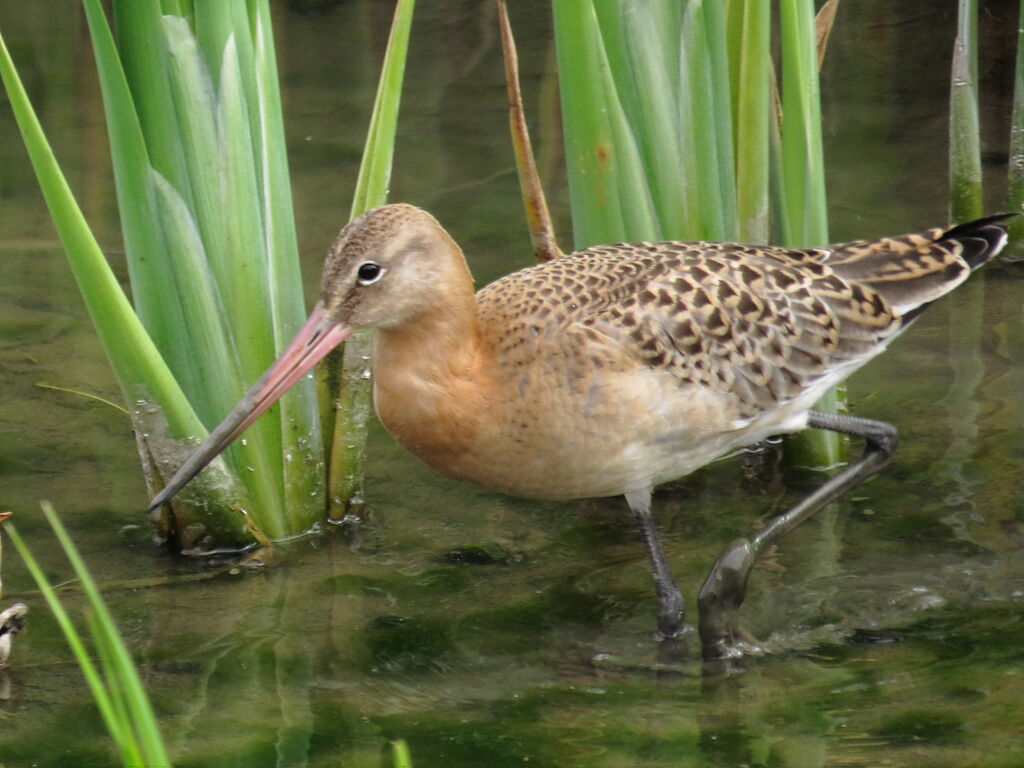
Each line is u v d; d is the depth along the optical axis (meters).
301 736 9.16
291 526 11.78
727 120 11.99
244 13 10.80
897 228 15.51
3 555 11.38
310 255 15.23
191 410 10.98
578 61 11.38
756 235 12.26
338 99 18.62
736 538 10.62
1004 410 13.05
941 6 20.53
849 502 12.06
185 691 9.70
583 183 11.77
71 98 18.53
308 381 11.52
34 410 13.41
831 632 10.34
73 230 10.38
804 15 11.69
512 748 8.98
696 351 10.42
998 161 17.02
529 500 12.41
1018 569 11.01
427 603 10.84
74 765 8.88
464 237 15.55
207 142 10.79
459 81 19.02
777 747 8.88
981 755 8.64
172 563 11.36
